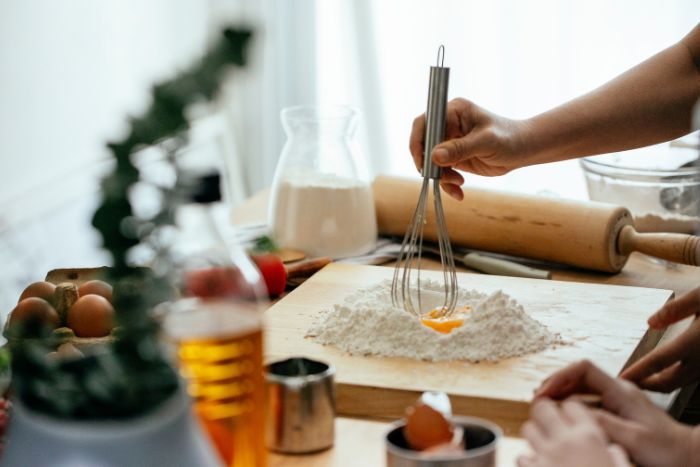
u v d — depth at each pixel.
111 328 1.16
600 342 1.19
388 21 2.86
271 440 0.91
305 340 1.21
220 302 0.78
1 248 1.67
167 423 0.62
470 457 0.74
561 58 2.74
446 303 1.31
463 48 2.81
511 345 1.15
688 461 0.88
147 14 2.77
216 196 0.72
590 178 1.76
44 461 0.61
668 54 1.53
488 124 1.44
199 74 0.53
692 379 1.10
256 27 0.52
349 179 1.66
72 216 2.34
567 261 1.62
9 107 2.08
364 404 1.06
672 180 1.65
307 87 2.95
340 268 1.57
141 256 0.63
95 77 2.50
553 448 0.79
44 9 2.23
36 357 0.63
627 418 0.93
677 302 1.12
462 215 1.68
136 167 0.58
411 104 2.90
